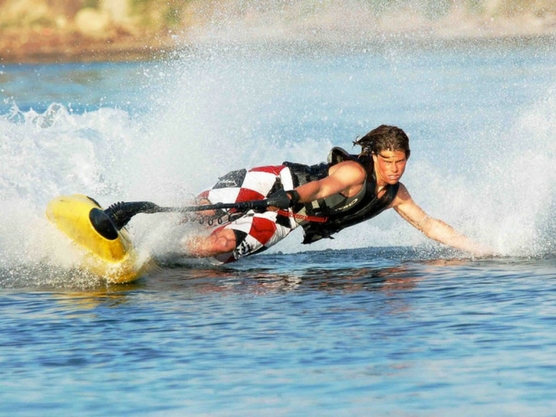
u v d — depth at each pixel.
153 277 21.02
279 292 18.97
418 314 16.58
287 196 20.31
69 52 100.44
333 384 12.78
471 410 11.73
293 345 14.69
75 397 12.53
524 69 57.59
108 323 16.34
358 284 19.70
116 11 102.12
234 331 15.62
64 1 104.19
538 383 12.62
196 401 12.27
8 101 54.59
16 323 16.44
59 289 19.56
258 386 12.77
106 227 19.81
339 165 21.16
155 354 14.36
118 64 82.88
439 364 13.53
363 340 14.88
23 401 12.42
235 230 22.17
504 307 16.94
